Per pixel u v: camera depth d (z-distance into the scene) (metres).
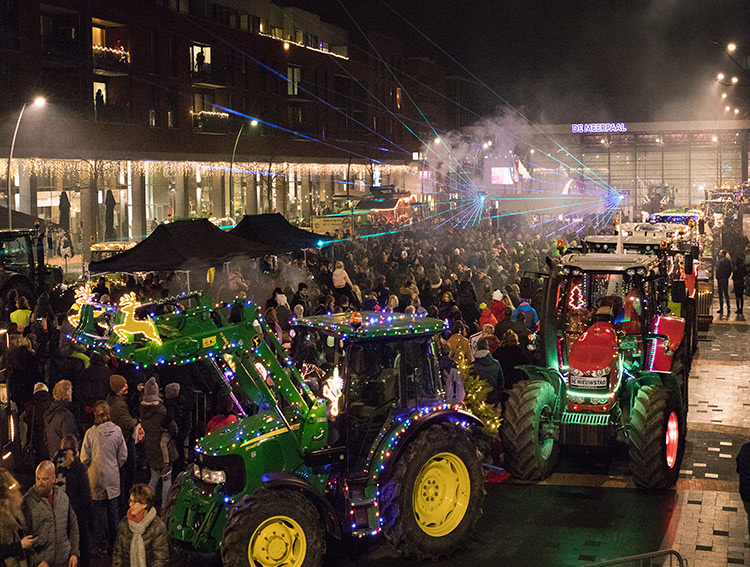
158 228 17.94
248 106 60.75
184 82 52.47
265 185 64.88
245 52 59.91
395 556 9.03
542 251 32.09
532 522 9.77
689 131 80.25
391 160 83.19
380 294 20.92
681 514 9.90
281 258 26.44
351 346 8.66
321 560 8.22
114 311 7.71
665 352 11.48
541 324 11.44
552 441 11.48
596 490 10.77
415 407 8.99
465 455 9.05
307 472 8.62
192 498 8.52
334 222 36.81
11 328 12.85
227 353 8.20
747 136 79.75
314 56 69.44
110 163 48.59
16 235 23.25
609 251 16.44
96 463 9.27
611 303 11.56
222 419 10.59
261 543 7.90
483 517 9.94
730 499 10.37
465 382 11.35
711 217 41.06
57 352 14.48
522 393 11.15
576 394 10.98
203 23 54.69
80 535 8.09
